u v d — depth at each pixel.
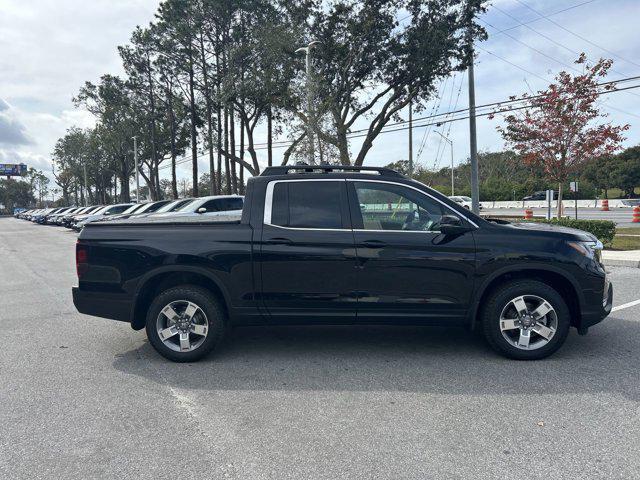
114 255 5.05
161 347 5.01
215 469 3.02
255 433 3.47
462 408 3.81
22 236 28.91
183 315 5.02
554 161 17.41
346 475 2.92
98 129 56.03
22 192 130.38
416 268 4.81
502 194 65.38
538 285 4.81
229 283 4.93
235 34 32.44
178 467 3.05
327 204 4.98
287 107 26.88
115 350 5.52
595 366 4.70
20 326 6.68
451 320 4.89
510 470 2.94
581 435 3.35
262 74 29.59
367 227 4.91
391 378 4.48
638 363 4.76
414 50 25.62
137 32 43.22
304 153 23.34
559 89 17.16
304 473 2.95
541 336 4.86
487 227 4.90
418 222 4.94
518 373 4.54
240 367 4.86
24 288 9.98
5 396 4.20
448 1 25.17
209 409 3.89
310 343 5.62
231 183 43.47
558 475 2.88
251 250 4.91
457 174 80.81
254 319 4.99
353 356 5.13
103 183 74.56
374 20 25.14
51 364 5.04
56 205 132.25
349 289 4.86
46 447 3.32
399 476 2.90
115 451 3.26
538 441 3.28
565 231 4.97
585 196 61.12
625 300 7.47
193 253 4.92
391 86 27.30
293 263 4.87
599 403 3.86
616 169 63.31
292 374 4.64
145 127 51.25
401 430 3.47
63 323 6.84
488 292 4.98
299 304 4.93
